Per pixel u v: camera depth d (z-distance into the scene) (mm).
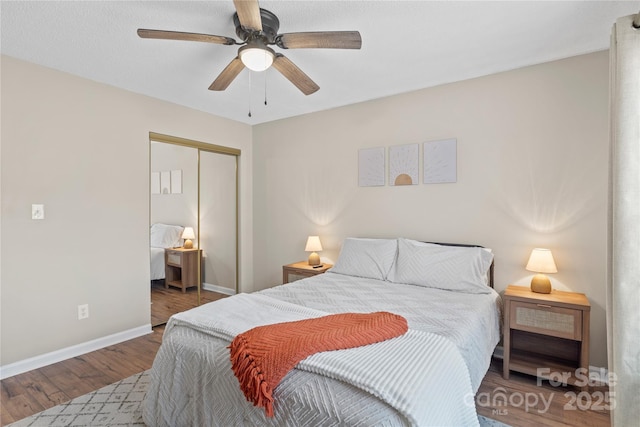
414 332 1573
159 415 1686
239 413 1351
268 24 1886
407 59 2488
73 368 2516
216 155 4023
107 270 2943
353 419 1069
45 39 2176
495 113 2744
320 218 3803
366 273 2953
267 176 4281
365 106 3439
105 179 2930
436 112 3021
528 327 2270
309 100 3414
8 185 2391
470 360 1646
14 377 2377
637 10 1866
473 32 2113
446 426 1144
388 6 1841
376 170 3367
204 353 1543
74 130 2730
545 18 1956
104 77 2799
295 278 3463
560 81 2492
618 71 1475
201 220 3863
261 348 1343
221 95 3254
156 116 3326
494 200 2754
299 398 1188
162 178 3408
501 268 2727
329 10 1871
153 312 3377
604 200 2344
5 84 2377
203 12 1893
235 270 4281
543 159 2557
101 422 1874
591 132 2385
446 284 2516
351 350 1356
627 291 1425
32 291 2506
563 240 2484
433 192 3047
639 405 1397
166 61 2508
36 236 2523
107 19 1953
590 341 2377
